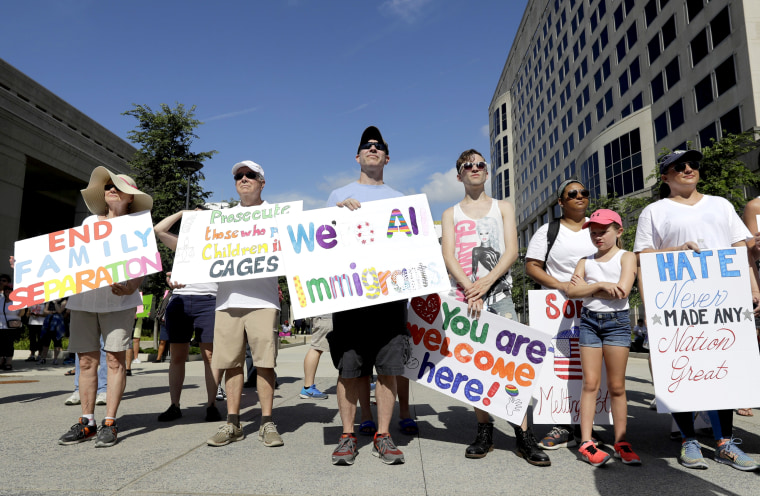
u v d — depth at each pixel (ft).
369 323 9.71
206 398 17.02
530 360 9.90
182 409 14.80
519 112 213.66
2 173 73.87
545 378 10.90
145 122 64.28
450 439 11.12
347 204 10.53
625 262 9.84
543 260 11.86
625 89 106.11
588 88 128.26
